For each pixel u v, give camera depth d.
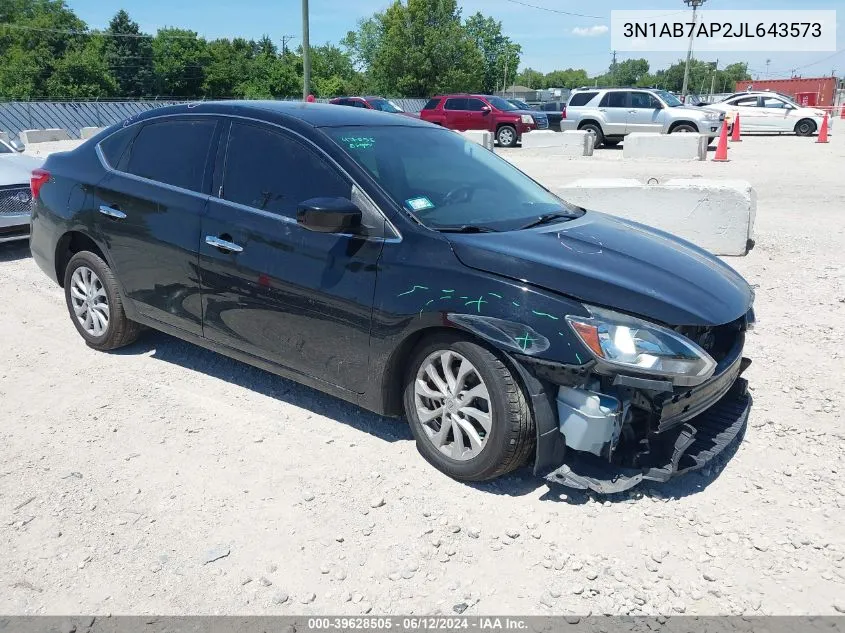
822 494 3.37
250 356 4.08
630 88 22.52
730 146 22.20
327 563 2.86
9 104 40.09
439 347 3.35
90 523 3.09
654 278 3.28
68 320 5.65
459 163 4.21
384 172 3.71
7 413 4.07
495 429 3.17
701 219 7.80
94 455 3.63
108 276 4.71
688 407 3.16
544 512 3.20
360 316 3.50
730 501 3.31
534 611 2.62
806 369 4.82
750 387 4.54
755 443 3.84
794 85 53.94
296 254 3.71
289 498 3.28
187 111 4.44
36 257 5.29
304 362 3.82
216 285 4.07
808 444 3.83
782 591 2.73
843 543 3.01
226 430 3.89
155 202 4.32
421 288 3.30
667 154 18.47
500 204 3.96
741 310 3.40
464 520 3.13
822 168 15.68
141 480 3.41
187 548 2.94
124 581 2.74
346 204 3.40
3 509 3.17
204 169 4.20
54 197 4.94
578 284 3.12
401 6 64.94
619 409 3.03
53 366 4.72
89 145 4.96
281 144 3.92
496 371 3.13
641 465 3.18
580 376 3.00
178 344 5.11
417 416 3.53
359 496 3.30
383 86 67.25
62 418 4.01
